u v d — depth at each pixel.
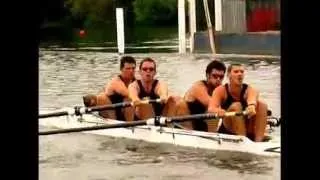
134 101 12.47
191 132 11.62
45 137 13.52
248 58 33.56
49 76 30.23
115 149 11.95
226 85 10.79
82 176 9.86
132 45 48.28
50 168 10.34
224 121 11.09
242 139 10.70
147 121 11.51
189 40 39.72
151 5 62.19
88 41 53.09
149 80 12.64
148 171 10.17
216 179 9.41
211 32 35.94
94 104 13.78
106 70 32.81
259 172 9.58
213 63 11.33
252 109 10.48
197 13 46.00
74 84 26.83
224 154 10.98
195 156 11.06
